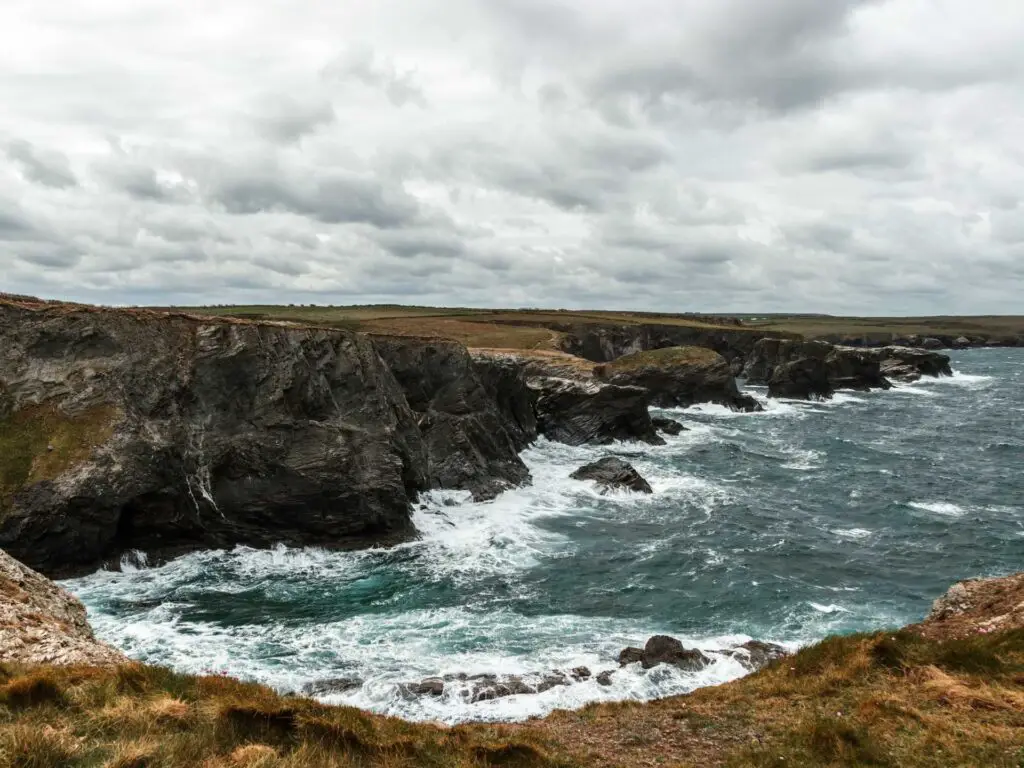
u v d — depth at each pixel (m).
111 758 10.30
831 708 14.61
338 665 23.11
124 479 31.81
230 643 24.80
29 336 35.06
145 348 36.62
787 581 32.41
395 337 51.50
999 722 12.69
